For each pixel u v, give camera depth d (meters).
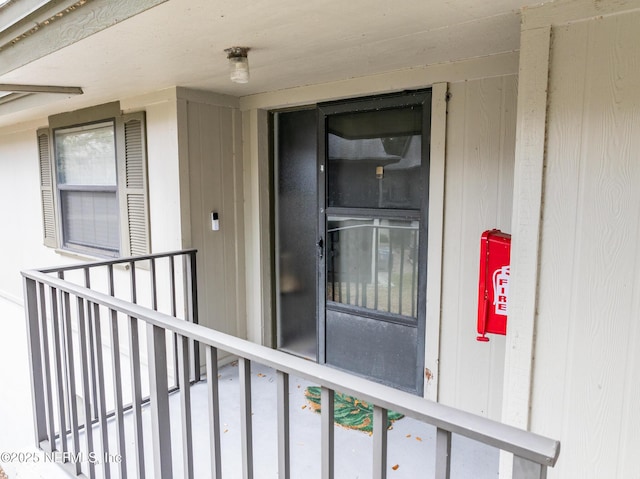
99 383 1.95
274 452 2.33
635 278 1.53
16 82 2.71
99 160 3.91
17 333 5.41
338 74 2.72
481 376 2.52
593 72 1.54
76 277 4.45
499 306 1.98
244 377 1.30
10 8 2.21
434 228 2.60
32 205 5.05
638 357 1.54
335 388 1.07
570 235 1.63
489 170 2.39
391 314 2.90
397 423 2.59
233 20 1.71
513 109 2.29
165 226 3.33
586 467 1.68
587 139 1.57
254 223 3.55
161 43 1.98
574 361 1.66
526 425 1.77
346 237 3.09
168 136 3.20
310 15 1.67
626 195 1.52
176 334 1.56
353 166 3.00
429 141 2.59
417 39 2.02
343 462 2.24
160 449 1.59
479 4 1.60
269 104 3.29
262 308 3.61
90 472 2.04
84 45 1.98
